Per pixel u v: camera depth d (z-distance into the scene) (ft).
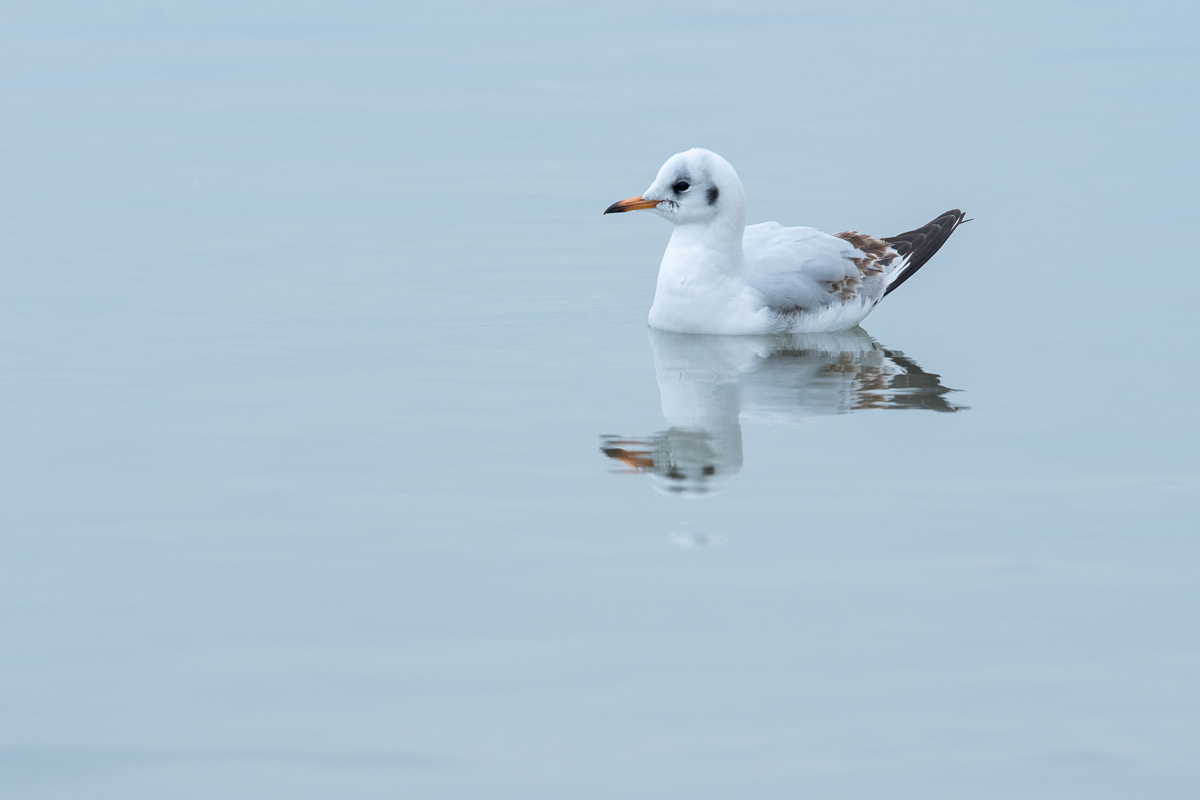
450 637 30.83
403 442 42.70
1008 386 48.52
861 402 47.03
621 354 52.75
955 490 38.96
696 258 55.42
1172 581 33.42
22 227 69.46
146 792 25.85
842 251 57.52
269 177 79.77
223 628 31.19
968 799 25.66
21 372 49.32
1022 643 30.66
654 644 30.53
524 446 42.42
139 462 40.91
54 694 28.66
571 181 78.84
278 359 51.19
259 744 27.12
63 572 33.78
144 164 82.23
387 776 26.25
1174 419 44.65
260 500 38.09
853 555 34.83
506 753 26.81
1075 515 37.22
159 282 61.00
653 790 25.82
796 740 27.25
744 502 38.11
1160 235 67.51
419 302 58.80
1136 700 28.50
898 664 29.81
